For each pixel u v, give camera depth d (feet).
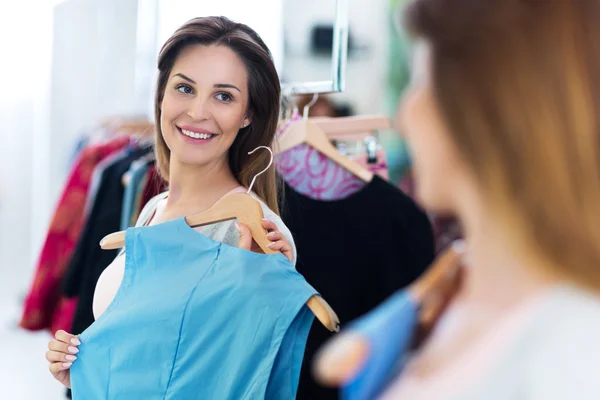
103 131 10.16
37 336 13.23
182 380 3.93
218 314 3.91
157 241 4.26
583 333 1.97
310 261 5.17
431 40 2.06
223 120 4.46
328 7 7.41
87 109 12.87
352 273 5.19
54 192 13.19
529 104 1.93
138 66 11.79
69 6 12.76
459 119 2.01
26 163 13.64
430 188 2.17
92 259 7.36
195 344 3.93
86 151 8.86
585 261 1.94
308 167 5.28
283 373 3.79
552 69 1.92
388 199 5.25
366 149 5.57
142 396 4.03
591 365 1.94
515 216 1.97
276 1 7.81
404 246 5.23
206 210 4.38
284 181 5.22
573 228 1.93
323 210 5.19
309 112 7.20
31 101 13.46
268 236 4.10
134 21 12.25
